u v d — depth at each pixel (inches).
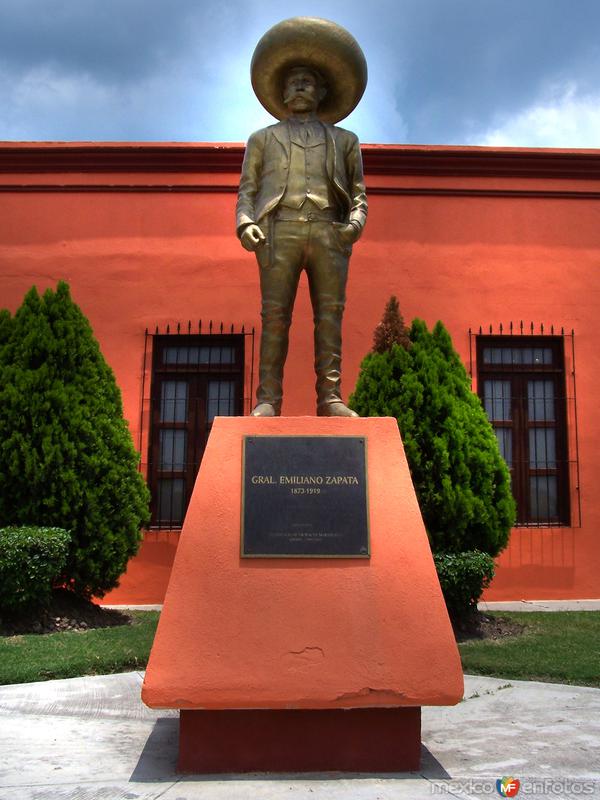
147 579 326.0
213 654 131.4
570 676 200.4
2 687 187.9
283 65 176.2
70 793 118.9
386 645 133.9
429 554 141.4
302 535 141.1
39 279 353.4
